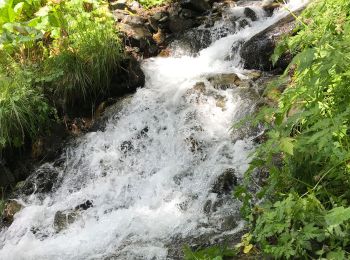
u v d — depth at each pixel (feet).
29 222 13.04
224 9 21.66
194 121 14.62
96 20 17.99
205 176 12.84
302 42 10.77
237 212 11.43
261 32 16.99
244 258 9.45
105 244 11.46
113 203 13.25
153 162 14.15
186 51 19.52
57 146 15.43
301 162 9.18
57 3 18.54
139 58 18.85
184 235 11.10
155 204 12.67
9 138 14.94
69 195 13.93
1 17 17.87
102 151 14.89
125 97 16.61
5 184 14.92
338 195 8.81
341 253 7.55
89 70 16.30
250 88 15.25
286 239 8.13
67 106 16.16
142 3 21.94
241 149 13.15
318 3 12.01
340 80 9.36
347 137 8.91
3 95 15.08
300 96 9.47
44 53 17.15
